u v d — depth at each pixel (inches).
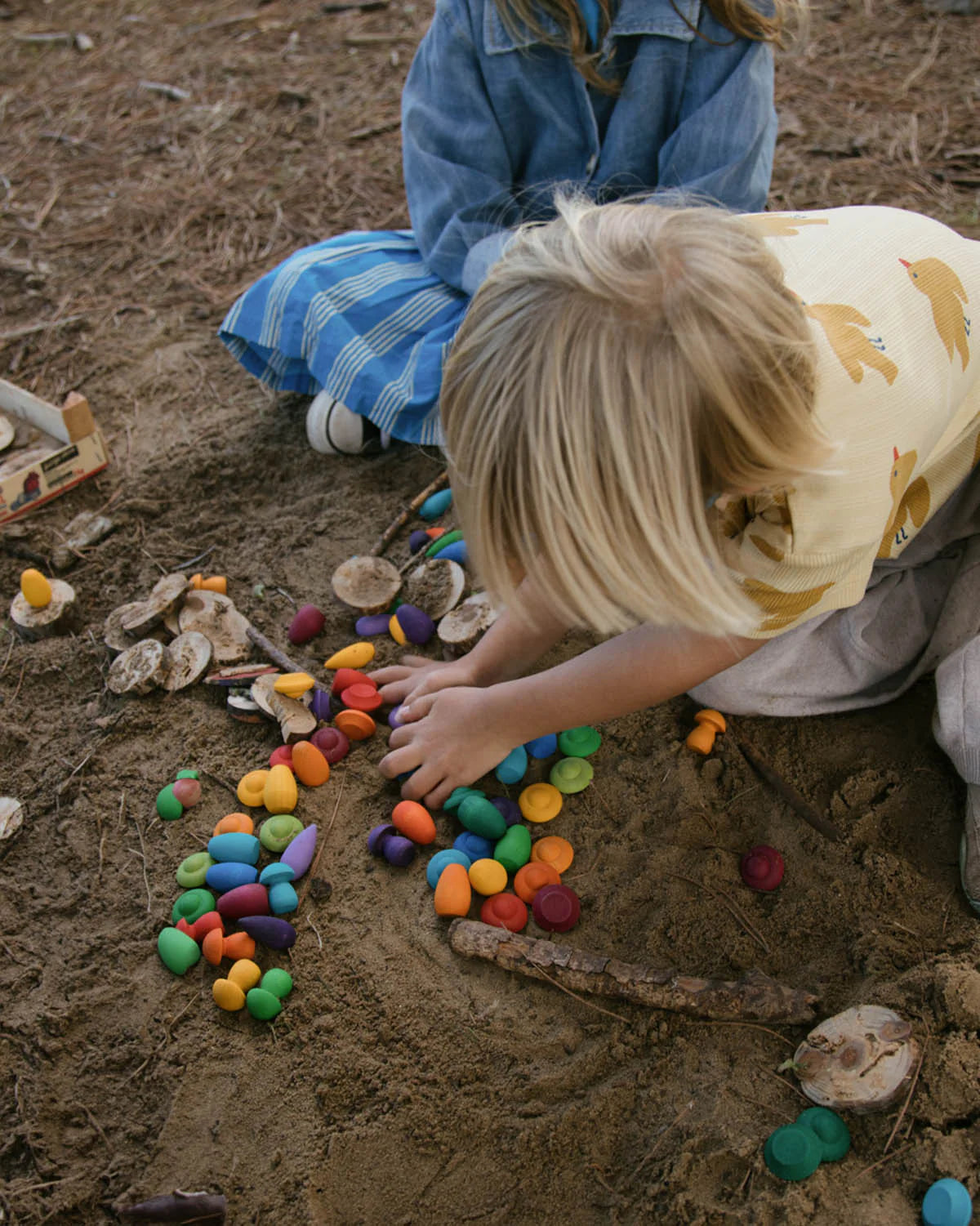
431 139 95.4
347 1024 61.4
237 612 84.6
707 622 46.4
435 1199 55.3
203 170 140.3
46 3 185.5
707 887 66.6
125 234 130.4
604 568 44.6
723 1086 57.5
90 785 74.2
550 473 43.2
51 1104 59.3
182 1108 58.7
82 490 98.0
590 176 95.2
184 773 74.0
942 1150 52.7
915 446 55.3
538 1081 58.6
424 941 65.1
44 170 142.9
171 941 64.0
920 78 146.0
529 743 74.7
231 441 101.8
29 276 123.6
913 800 70.1
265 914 65.4
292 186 136.2
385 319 95.3
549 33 87.4
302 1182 55.7
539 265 44.3
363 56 162.2
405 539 91.3
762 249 45.8
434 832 69.4
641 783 72.4
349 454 99.0
